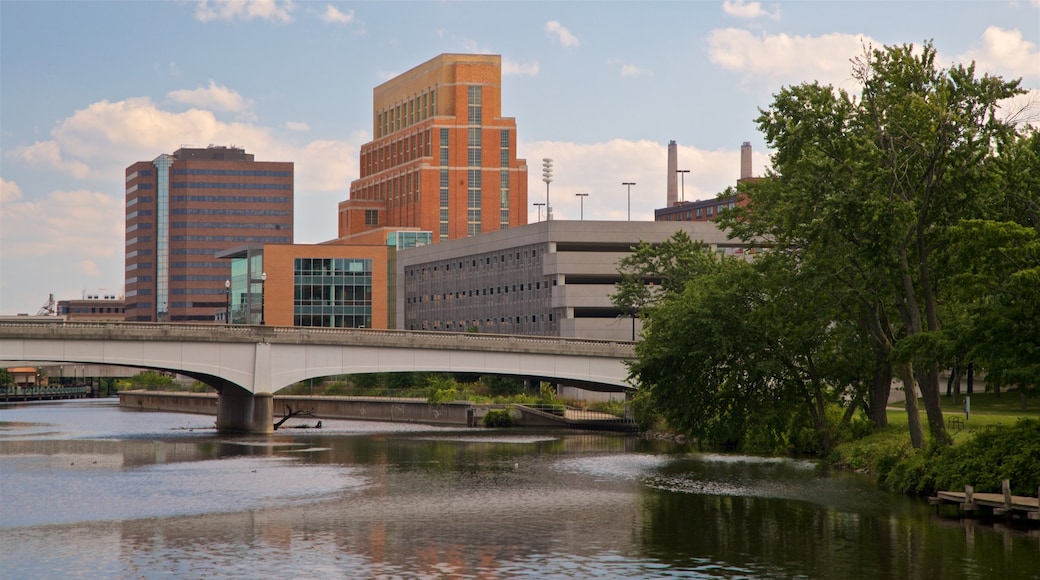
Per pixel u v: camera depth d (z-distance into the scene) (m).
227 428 110.50
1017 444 53.06
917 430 63.62
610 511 53.25
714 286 78.69
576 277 162.25
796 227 62.06
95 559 42.00
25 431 110.12
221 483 64.06
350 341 103.00
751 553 43.12
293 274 186.62
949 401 106.81
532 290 166.12
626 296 125.56
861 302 64.25
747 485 62.72
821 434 79.12
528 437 103.50
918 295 62.66
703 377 77.50
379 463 76.31
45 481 64.88
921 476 58.41
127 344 94.69
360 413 141.12
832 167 59.53
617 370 112.19
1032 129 62.56
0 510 53.47
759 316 68.62
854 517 50.88
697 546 44.50
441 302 195.62
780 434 78.62
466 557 42.41
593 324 154.38
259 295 187.00
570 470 71.50
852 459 70.50
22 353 90.69
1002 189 57.88
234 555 42.72
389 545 44.69
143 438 99.50
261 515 52.19
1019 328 51.25
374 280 189.00
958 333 53.47
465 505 55.38
